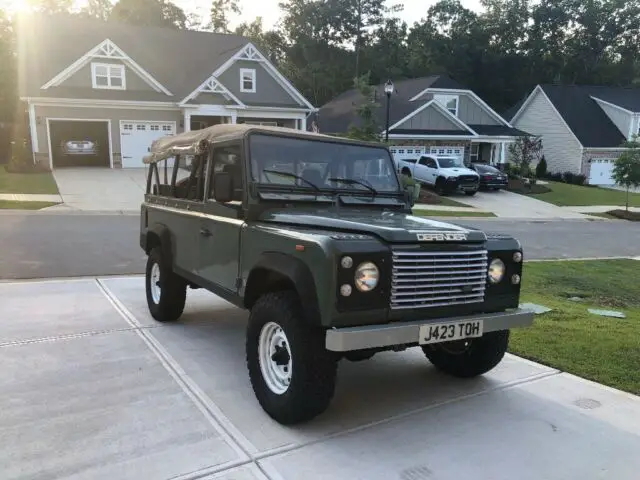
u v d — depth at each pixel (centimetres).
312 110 3130
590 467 342
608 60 6769
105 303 710
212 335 584
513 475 331
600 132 3938
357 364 524
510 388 465
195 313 673
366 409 419
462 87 3572
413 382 478
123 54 2731
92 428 375
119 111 2711
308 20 6391
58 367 484
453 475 329
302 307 370
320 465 337
